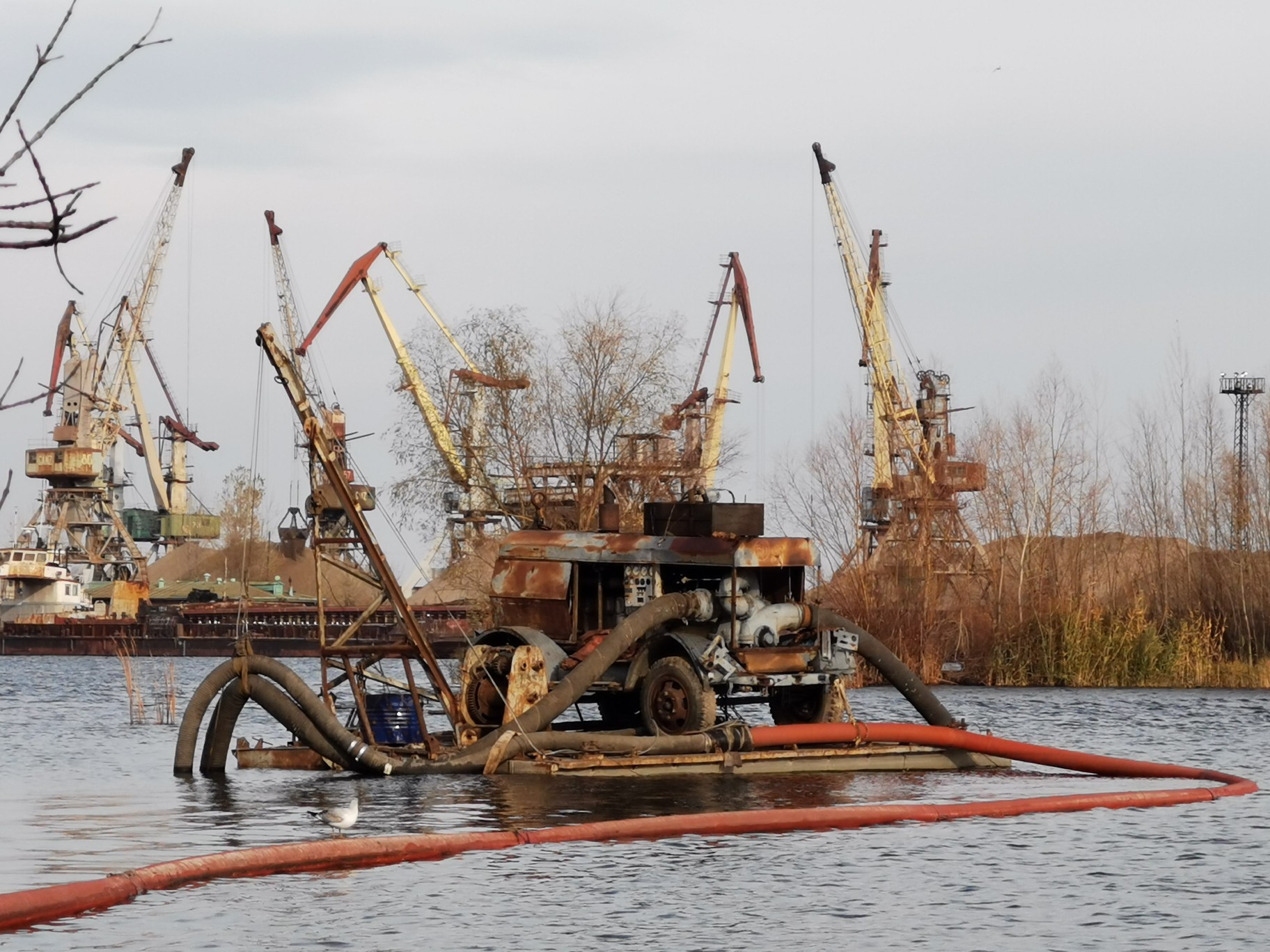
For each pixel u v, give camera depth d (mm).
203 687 37500
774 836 26953
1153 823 28844
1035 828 28047
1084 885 22234
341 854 23625
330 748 36156
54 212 7246
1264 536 97500
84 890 20281
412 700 39500
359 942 18359
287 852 23109
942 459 132875
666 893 21547
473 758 35594
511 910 20281
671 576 38812
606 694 40281
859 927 19359
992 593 97438
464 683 37719
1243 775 39938
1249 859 24656
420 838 24531
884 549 103562
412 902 20797
